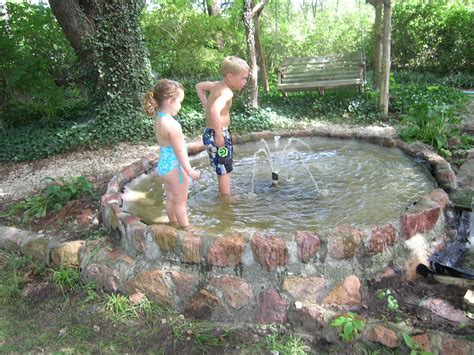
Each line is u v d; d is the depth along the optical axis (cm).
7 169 586
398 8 1124
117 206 329
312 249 250
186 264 269
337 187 375
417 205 286
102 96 728
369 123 693
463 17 1051
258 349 233
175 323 255
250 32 725
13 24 796
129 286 278
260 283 255
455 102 735
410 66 1139
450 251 280
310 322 241
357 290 250
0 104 801
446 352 212
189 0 1223
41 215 383
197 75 1114
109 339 248
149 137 684
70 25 748
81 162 587
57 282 293
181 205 307
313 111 776
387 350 223
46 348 244
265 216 325
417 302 246
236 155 493
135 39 732
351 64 830
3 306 280
